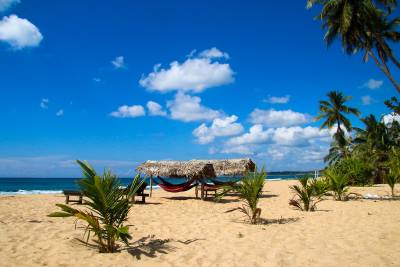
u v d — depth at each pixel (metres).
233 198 15.02
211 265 4.69
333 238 6.26
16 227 6.94
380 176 24.44
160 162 15.57
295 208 10.80
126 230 4.91
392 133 26.55
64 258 4.85
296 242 5.98
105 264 4.64
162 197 15.63
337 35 19.45
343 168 20.98
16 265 4.48
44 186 47.44
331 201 12.41
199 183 15.11
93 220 5.10
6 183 60.34
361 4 17.77
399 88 17.88
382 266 4.57
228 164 16.41
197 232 6.94
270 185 25.53
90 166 5.30
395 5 18.22
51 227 7.04
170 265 4.67
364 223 7.79
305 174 13.21
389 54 18.41
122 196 5.45
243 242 6.02
